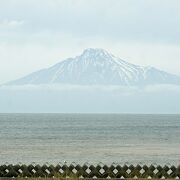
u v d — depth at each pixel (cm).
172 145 11469
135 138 14712
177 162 7219
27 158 7838
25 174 3125
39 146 10988
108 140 13675
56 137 15075
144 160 7581
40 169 3117
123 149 10188
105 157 8175
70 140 13550
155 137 15225
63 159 7731
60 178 3011
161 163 7056
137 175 3091
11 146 10906
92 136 15762
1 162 7050
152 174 3102
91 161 7406
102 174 3078
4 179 3027
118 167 3094
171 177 3098
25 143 12075
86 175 3083
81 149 10162
